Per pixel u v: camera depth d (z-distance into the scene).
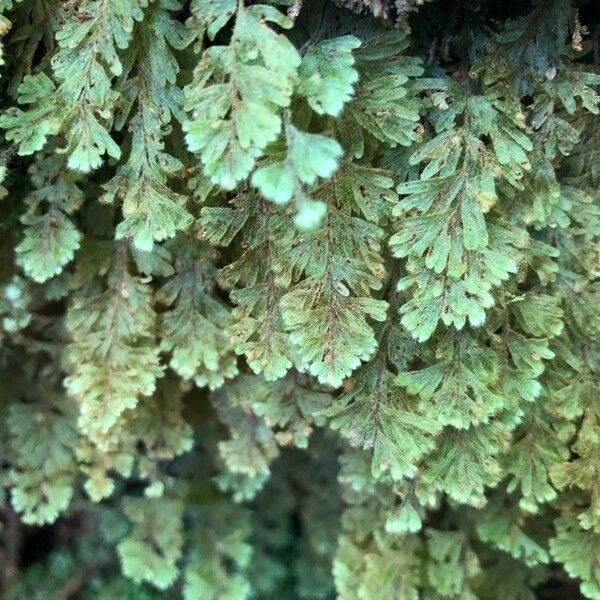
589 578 0.17
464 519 0.19
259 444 0.19
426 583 0.19
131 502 0.21
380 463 0.15
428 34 0.15
